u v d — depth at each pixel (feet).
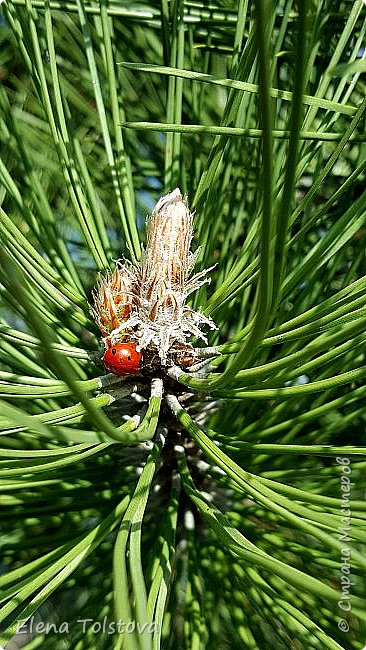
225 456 0.45
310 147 0.53
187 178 0.71
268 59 0.24
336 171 0.72
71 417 0.43
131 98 0.76
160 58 0.76
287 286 0.51
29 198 0.67
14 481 0.50
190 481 0.53
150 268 0.51
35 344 0.50
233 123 0.57
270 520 0.61
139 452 0.61
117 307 0.51
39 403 0.64
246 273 0.51
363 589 0.56
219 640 0.66
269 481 0.43
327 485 0.61
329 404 0.53
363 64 0.27
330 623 0.54
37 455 0.40
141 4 0.66
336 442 0.65
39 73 0.55
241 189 0.70
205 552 0.62
